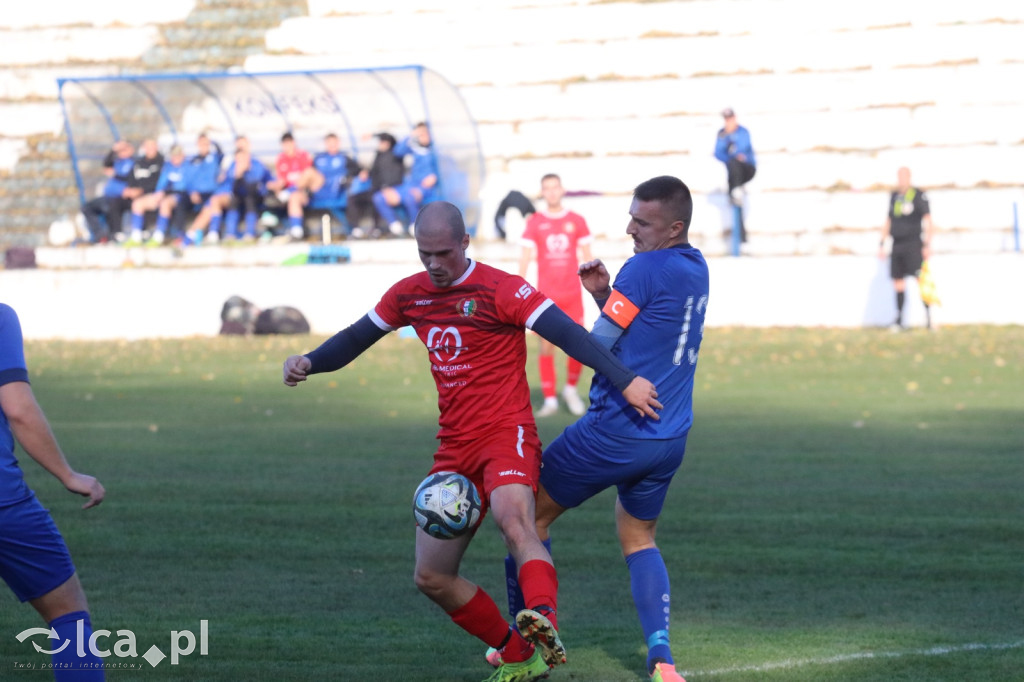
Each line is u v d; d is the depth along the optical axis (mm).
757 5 76000
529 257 38312
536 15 78812
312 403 41500
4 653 16344
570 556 21562
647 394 14016
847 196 68500
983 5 73125
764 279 62031
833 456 30516
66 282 67438
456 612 14555
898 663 15352
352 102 72500
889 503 25172
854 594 18844
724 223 69062
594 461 14820
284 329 64250
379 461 30812
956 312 60688
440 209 13930
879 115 71125
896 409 38000
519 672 14828
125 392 44656
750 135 72438
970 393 41031
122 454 31891
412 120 72312
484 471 14188
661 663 14102
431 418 38094
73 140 74375
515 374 14406
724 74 74500
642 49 75875
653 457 14664
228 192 71875
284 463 30547
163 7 87125
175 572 20516
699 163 71688
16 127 83750
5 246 77750
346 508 25422
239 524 24016
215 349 59000
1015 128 69500
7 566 12094
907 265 58344
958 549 21484
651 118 73750
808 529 23094
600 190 72938
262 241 70625
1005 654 15656
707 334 59375
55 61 85438
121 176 73375
